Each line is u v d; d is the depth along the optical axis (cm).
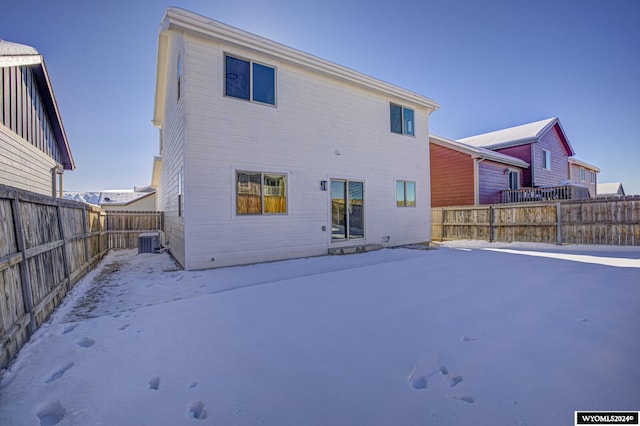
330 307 346
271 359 235
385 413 171
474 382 199
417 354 237
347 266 632
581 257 700
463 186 1398
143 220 1132
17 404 185
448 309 333
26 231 301
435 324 293
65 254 441
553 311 321
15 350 246
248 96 686
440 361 226
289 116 746
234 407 179
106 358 241
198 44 625
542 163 1750
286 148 740
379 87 909
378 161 937
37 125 899
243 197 675
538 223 1007
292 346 255
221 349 252
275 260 714
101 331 291
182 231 640
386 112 959
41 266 340
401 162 1005
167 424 167
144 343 265
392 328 286
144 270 629
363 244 895
